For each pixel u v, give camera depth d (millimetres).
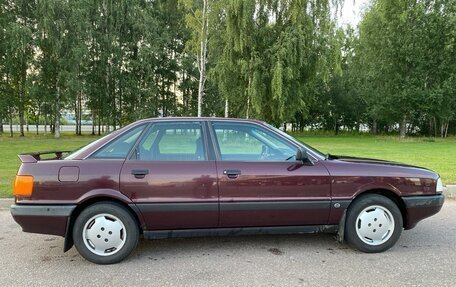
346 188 3914
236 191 3742
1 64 24719
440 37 28141
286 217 3857
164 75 33250
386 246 3998
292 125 44219
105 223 3645
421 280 3264
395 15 29125
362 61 33219
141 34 29328
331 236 4617
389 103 30531
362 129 44156
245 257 3861
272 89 17594
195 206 3684
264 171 3793
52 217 3512
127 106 30469
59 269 3537
